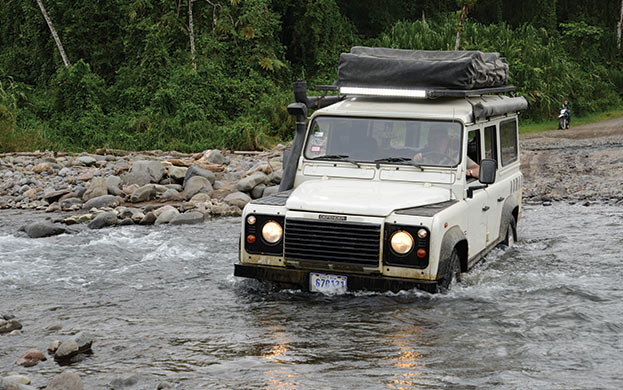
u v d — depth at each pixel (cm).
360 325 685
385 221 739
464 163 823
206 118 3322
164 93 3341
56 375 545
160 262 995
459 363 578
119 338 654
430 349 614
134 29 3997
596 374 548
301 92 875
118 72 3994
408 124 845
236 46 3884
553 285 829
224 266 965
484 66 901
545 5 5925
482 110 855
